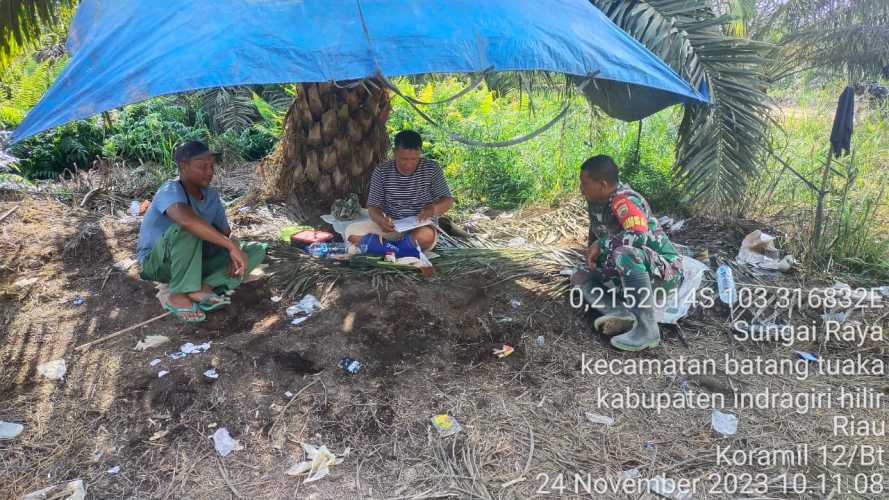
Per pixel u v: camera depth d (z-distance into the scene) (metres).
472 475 2.41
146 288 3.61
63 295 3.58
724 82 3.97
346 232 4.02
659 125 7.10
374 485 2.37
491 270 3.92
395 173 3.99
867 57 5.63
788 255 4.21
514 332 3.33
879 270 4.13
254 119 8.24
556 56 2.89
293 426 2.62
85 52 2.90
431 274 3.80
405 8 2.87
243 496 2.29
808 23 5.85
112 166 6.30
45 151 6.73
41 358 3.00
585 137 6.62
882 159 6.24
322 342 3.11
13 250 4.03
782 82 7.60
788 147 6.14
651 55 3.36
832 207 4.91
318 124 4.60
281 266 3.86
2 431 2.55
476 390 2.90
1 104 6.80
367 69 2.63
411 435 2.62
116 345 3.09
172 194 3.15
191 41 2.66
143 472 2.39
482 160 5.96
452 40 2.77
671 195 5.23
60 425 2.60
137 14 2.99
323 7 2.81
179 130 7.37
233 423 2.62
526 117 7.23
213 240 3.16
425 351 3.12
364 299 3.49
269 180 5.00
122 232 4.40
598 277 3.48
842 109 3.98
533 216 5.14
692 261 3.76
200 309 3.31
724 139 4.18
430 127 6.62
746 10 5.91
